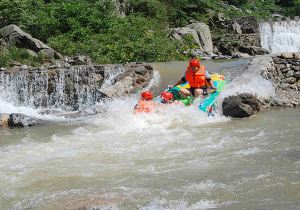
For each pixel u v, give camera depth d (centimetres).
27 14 1858
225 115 1043
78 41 1839
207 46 2267
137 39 1917
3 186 632
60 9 1944
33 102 1372
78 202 557
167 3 2716
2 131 1017
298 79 1250
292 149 731
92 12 2020
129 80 1327
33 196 590
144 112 1030
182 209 515
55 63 1602
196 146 789
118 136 903
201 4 2758
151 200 548
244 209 504
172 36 2181
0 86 1374
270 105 1138
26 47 1656
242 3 3566
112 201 552
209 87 1113
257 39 2503
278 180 588
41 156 782
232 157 705
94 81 1373
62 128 1022
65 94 1374
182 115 1023
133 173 658
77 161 738
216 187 577
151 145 816
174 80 1391
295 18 3188
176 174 640
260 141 796
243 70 1313
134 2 2464
